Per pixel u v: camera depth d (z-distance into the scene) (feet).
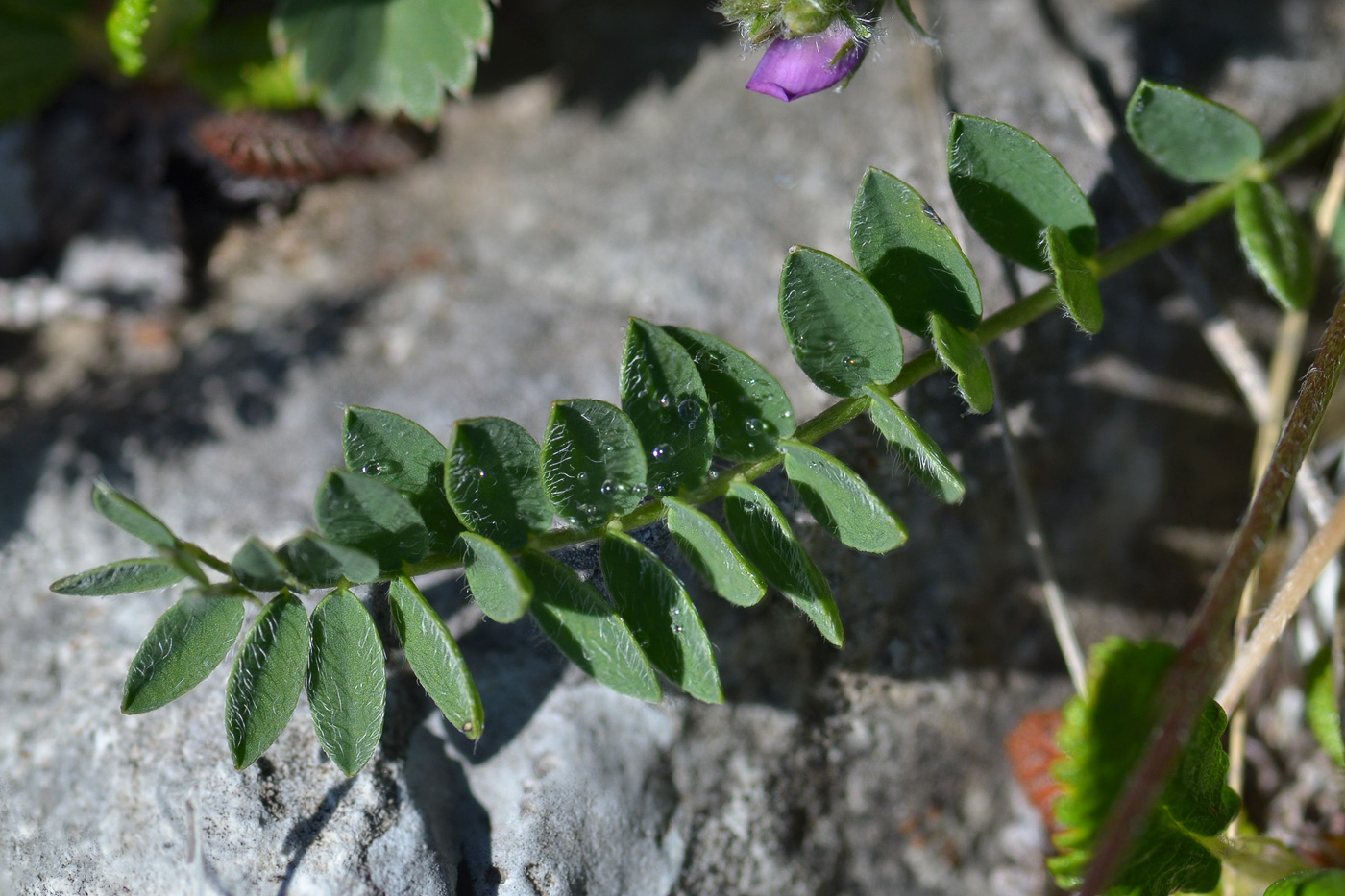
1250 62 0.77
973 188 0.64
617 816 0.65
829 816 0.69
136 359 0.76
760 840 0.67
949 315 0.63
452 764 0.65
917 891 0.70
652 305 0.74
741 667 0.68
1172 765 0.59
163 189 0.80
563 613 0.60
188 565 0.58
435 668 0.59
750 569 0.59
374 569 0.58
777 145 0.77
